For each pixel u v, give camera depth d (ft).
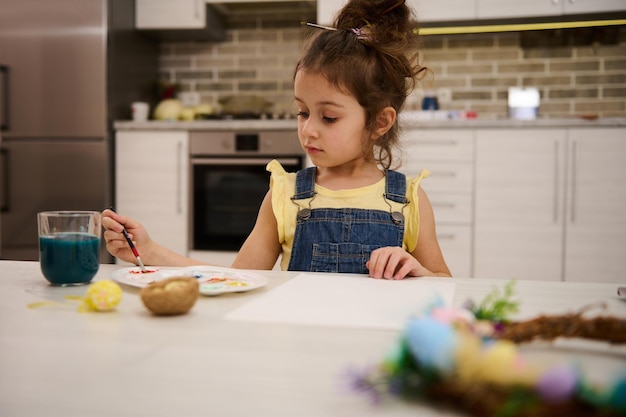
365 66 4.05
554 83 11.35
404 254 3.10
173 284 2.16
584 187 9.36
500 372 1.11
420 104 11.41
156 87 12.37
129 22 11.08
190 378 1.47
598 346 1.68
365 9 4.41
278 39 12.25
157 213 10.53
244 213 10.35
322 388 1.40
